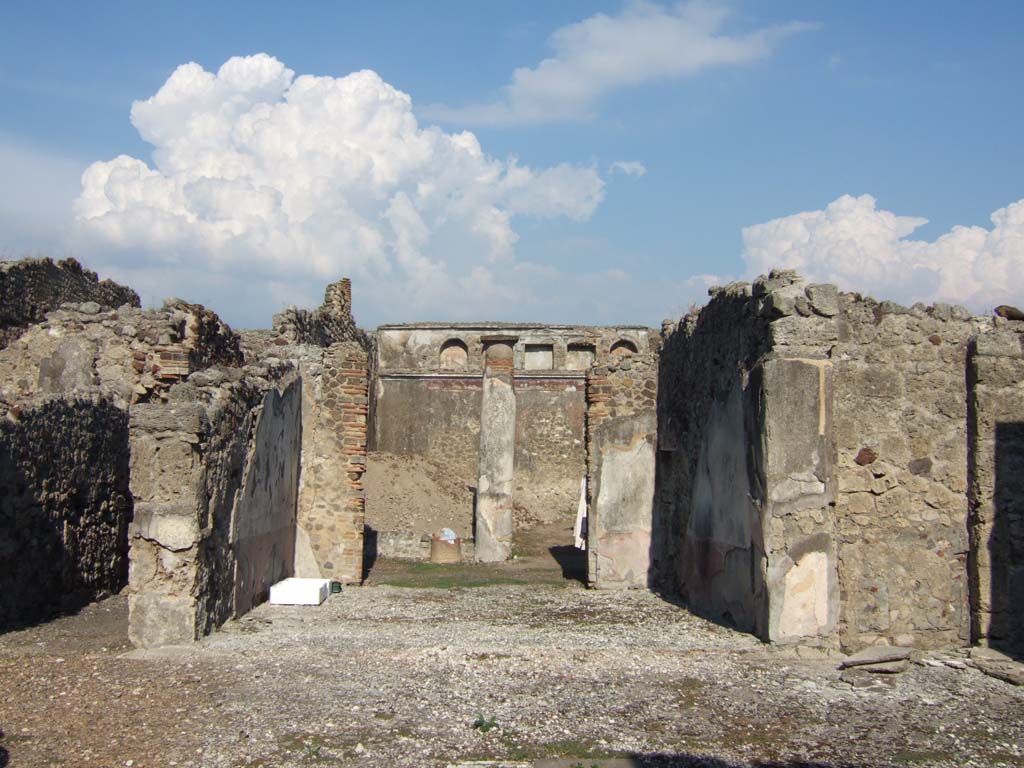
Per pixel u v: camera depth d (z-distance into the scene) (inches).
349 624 390.9
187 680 286.2
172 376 541.0
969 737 242.1
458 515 964.0
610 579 533.6
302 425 553.0
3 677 285.7
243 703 262.7
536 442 1216.2
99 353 554.6
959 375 350.6
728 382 393.4
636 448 541.3
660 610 438.3
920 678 300.2
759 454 342.0
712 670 304.3
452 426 1232.2
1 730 237.3
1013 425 345.1
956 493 346.3
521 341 1240.8
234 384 405.1
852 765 220.8
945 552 343.9
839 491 341.4
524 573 642.2
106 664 305.0
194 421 341.1
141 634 336.2
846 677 297.1
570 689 280.2
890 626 338.0
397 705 262.4
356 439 557.3
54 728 239.9
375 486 997.2
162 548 339.0
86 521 454.0
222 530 379.2
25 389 550.9
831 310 344.2
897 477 343.9
